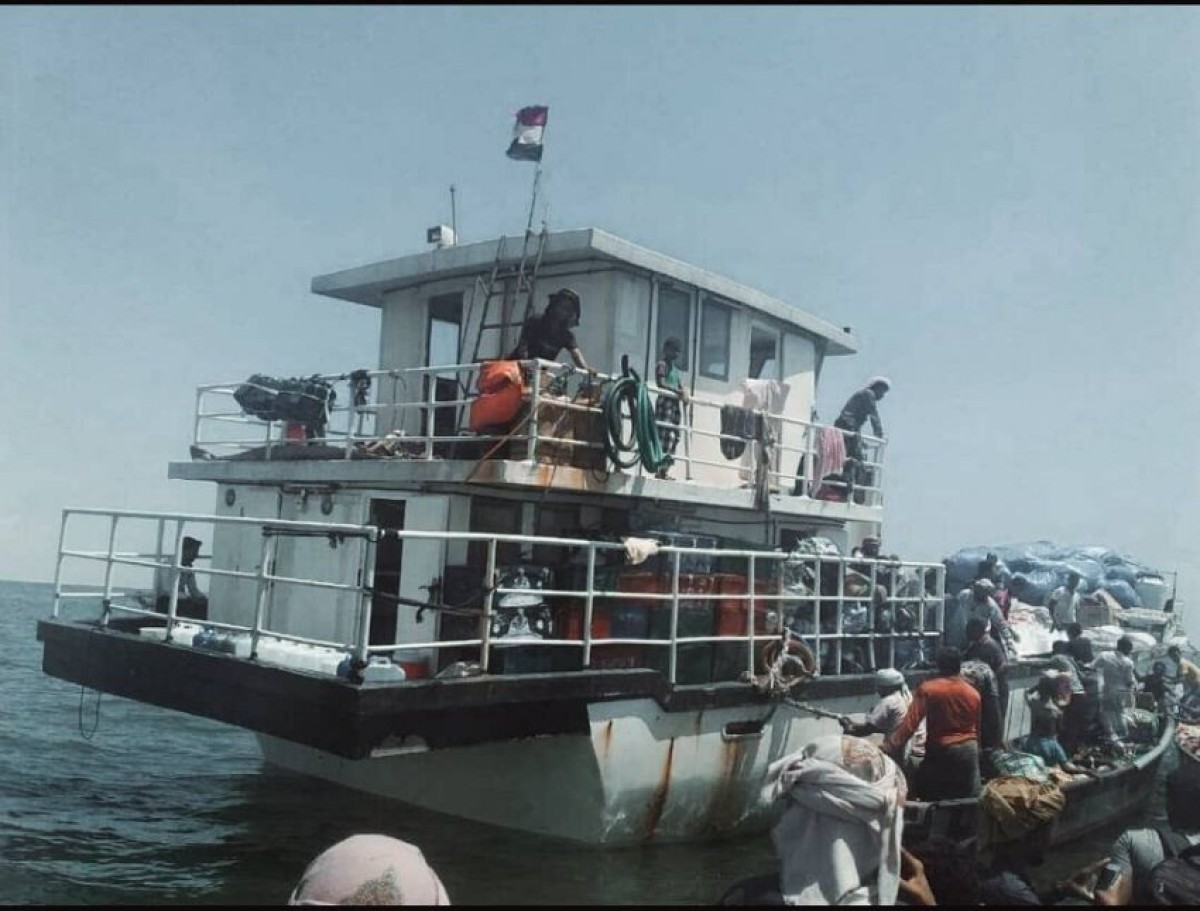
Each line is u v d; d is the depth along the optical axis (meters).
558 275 10.83
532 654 8.29
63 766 11.71
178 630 9.18
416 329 11.81
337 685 6.98
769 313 12.60
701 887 7.89
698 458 11.55
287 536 10.32
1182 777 7.08
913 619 12.91
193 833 8.97
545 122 10.82
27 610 55.38
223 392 11.42
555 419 9.14
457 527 9.12
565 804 8.59
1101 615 17.69
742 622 9.96
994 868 7.81
